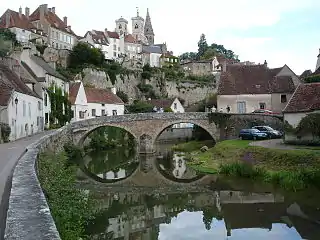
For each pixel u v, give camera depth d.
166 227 16.36
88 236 14.77
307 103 29.83
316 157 22.41
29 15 73.94
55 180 13.98
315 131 28.05
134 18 128.12
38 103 39.47
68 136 34.78
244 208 18.48
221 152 33.41
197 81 85.50
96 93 59.69
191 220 17.38
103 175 30.91
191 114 43.94
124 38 103.06
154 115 43.75
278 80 46.34
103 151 48.38
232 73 50.03
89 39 89.81
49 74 45.47
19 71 38.47
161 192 23.62
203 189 23.55
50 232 4.50
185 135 61.34
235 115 42.94
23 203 6.07
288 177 21.56
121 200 21.59
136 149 48.53
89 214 14.75
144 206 20.23
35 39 65.69
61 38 76.00
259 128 39.00
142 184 26.66
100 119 41.06
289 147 27.52
